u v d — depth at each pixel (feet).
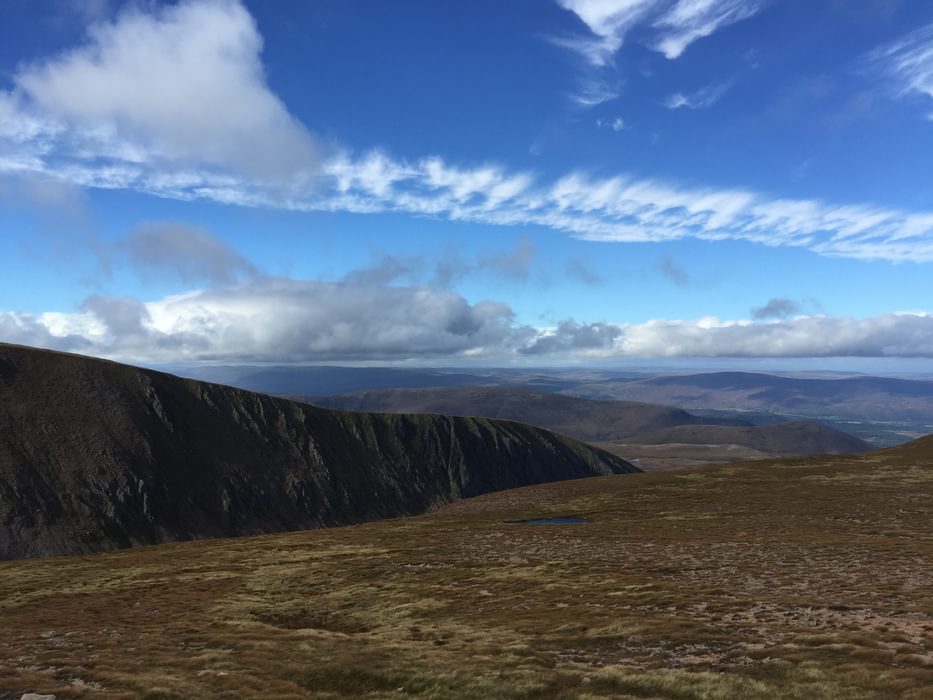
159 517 552.00
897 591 122.52
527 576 165.37
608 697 73.92
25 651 104.12
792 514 271.08
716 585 140.15
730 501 327.26
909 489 326.44
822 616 106.52
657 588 138.92
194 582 197.36
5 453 509.76
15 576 232.12
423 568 190.39
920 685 69.05
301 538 302.66
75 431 568.41
